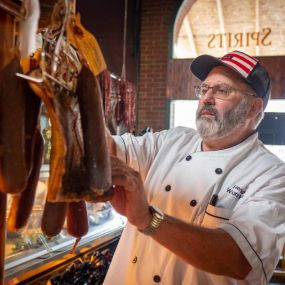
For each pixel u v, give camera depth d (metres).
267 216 1.25
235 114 1.49
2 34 0.88
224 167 1.50
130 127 4.07
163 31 5.49
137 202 1.08
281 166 1.45
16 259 1.92
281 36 5.18
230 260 1.16
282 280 4.15
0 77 0.81
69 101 0.89
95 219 2.81
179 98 5.45
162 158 1.69
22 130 0.81
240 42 5.32
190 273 1.42
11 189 0.80
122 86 3.67
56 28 0.93
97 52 1.05
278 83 5.11
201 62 1.62
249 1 5.21
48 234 0.97
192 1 5.42
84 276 2.30
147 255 1.52
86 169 0.87
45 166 2.32
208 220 1.43
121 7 5.34
